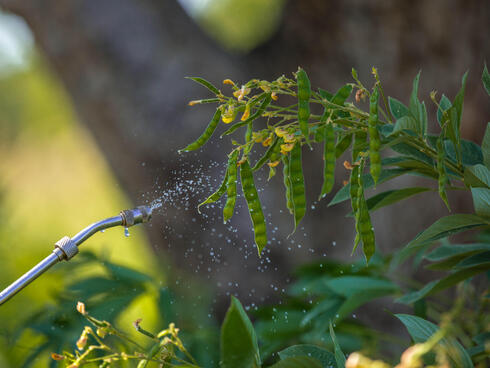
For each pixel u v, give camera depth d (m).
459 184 2.25
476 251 1.31
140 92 2.47
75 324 1.51
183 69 2.51
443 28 2.29
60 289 1.57
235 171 1.17
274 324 1.52
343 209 2.54
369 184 1.27
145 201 2.47
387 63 2.44
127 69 2.51
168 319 1.55
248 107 1.16
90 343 1.45
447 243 1.46
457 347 1.15
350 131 1.20
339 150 1.22
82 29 2.54
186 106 2.45
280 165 2.44
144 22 2.54
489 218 1.19
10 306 1.74
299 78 1.16
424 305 1.43
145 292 1.56
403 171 1.26
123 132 2.51
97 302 1.54
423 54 2.36
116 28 2.53
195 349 1.50
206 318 1.72
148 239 2.43
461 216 1.19
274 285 2.40
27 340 1.60
